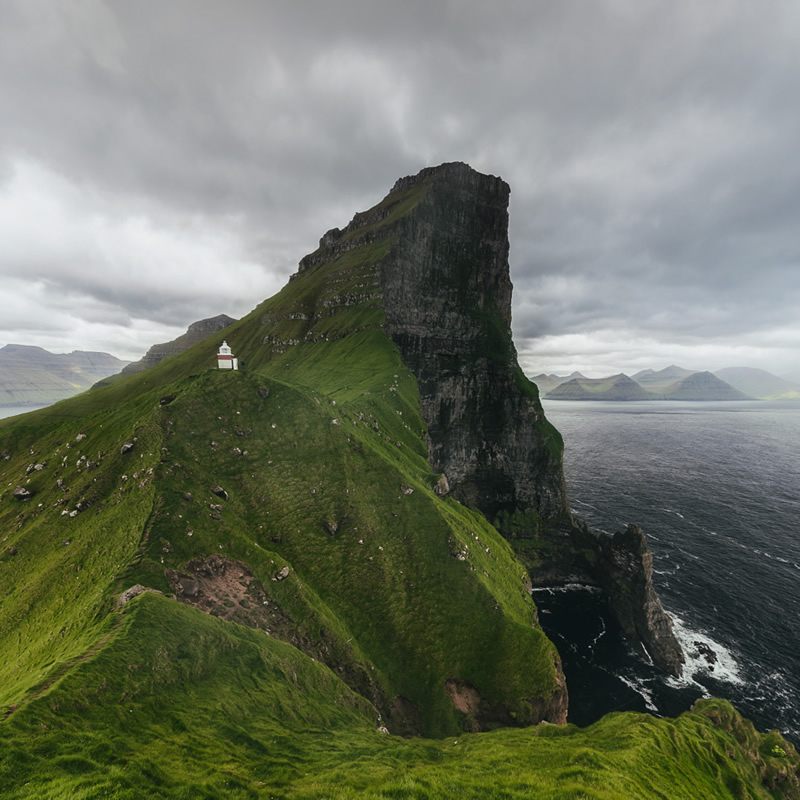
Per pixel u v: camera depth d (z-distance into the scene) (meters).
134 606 32.44
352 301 144.25
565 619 93.25
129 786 18.73
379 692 45.25
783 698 66.38
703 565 107.00
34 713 21.38
